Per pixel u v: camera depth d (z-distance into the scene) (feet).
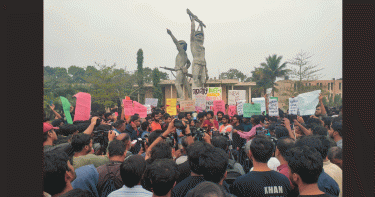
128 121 22.66
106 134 14.52
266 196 7.20
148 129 19.98
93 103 122.93
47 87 116.26
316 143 9.11
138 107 26.09
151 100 40.06
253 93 182.09
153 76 144.05
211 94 36.06
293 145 9.43
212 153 7.17
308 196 6.12
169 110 33.09
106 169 9.16
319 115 22.94
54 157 6.57
